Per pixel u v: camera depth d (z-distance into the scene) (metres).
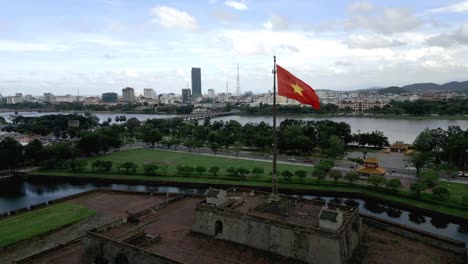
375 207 132.25
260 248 82.56
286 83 84.81
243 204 95.19
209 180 163.88
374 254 78.62
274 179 91.88
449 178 162.50
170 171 183.12
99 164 186.38
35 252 89.75
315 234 74.88
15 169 199.12
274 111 89.31
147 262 75.88
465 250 77.06
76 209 121.94
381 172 161.25
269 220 81.31
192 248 82.81
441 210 118.31
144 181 169.25
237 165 197.50
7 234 99.56
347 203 136.62
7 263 84.19
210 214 90.38
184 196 126.19
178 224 98.56
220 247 83.75
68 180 181.25
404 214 124.56
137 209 121.50
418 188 130.38
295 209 90.56
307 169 183.25
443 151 195.00
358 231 85.25
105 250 82.50
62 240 97.12
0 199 150.75
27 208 123.38
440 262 74.19
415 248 81.31
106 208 123.50
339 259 72.00
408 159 198.38
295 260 77.19
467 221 110.56
